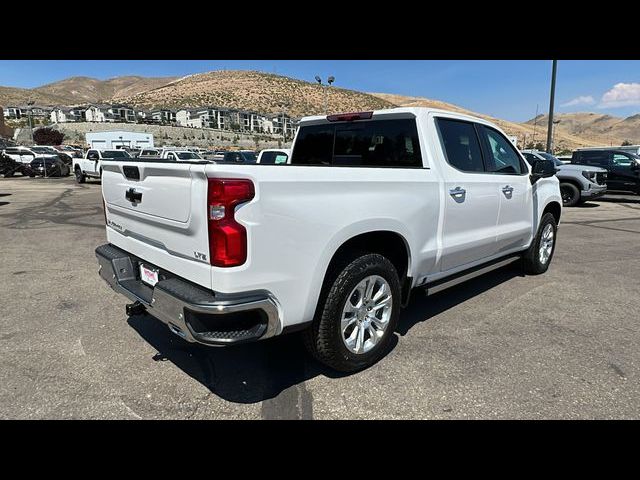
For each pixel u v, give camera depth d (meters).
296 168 2.56
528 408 2.73
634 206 14.28
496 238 4.44
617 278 5.59
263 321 2.51
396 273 3.27
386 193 3.08
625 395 2.87
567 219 11.18
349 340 3.05
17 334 3.75
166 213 2.68
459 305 4.54
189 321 2.43
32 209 12.39
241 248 2.34
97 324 3.98
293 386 2.97
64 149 46.41
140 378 3.05
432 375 3.11
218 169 2.29
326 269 2.75
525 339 3.71
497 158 4.52
